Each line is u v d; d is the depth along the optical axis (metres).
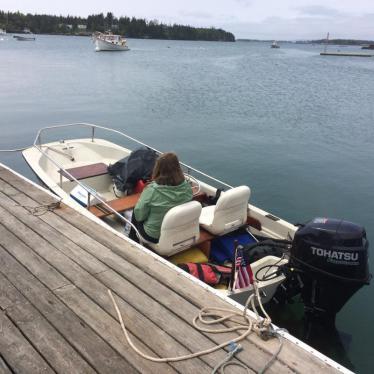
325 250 3.53
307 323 4.12
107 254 3.55
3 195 4.67
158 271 3.34
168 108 16.73
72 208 4.42
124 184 5.37
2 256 3.44
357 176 9.45
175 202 3.91
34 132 12.24
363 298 4.90
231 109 17.11
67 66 34.03
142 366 2.39
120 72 30.69
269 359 2.48
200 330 2.70
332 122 15.15
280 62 58.00
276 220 4.84
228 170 9.66
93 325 2.70
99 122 13.84
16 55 47.16
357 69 48.22
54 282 3.13
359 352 3.98
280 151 11.24
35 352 2.46
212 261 4.41
